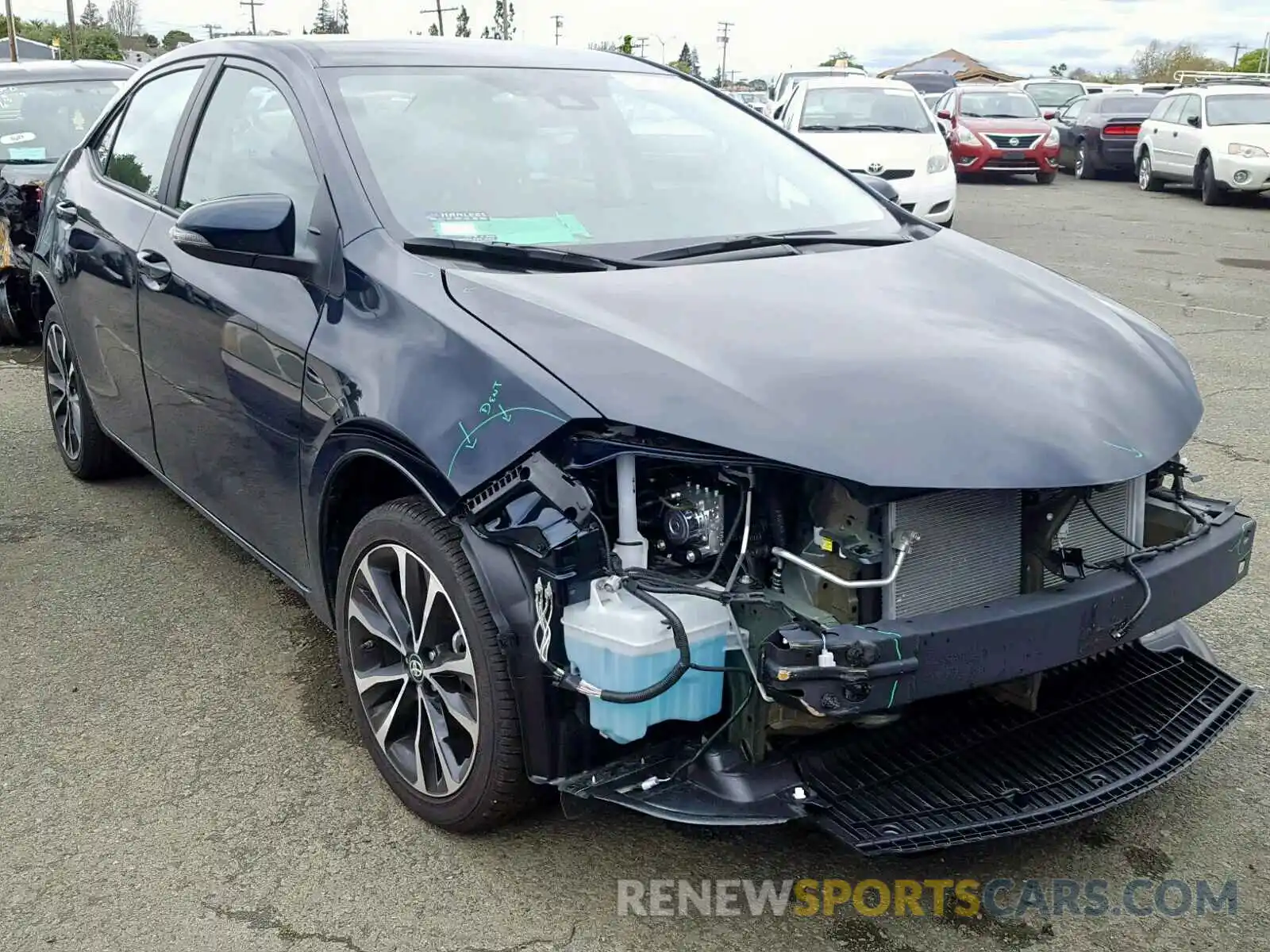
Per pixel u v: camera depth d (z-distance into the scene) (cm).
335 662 376
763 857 279
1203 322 880
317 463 304
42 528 488
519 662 250
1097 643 254
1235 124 1792
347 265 304
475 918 259
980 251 355
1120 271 1129
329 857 279
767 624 242
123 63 952
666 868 275
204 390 368
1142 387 280
